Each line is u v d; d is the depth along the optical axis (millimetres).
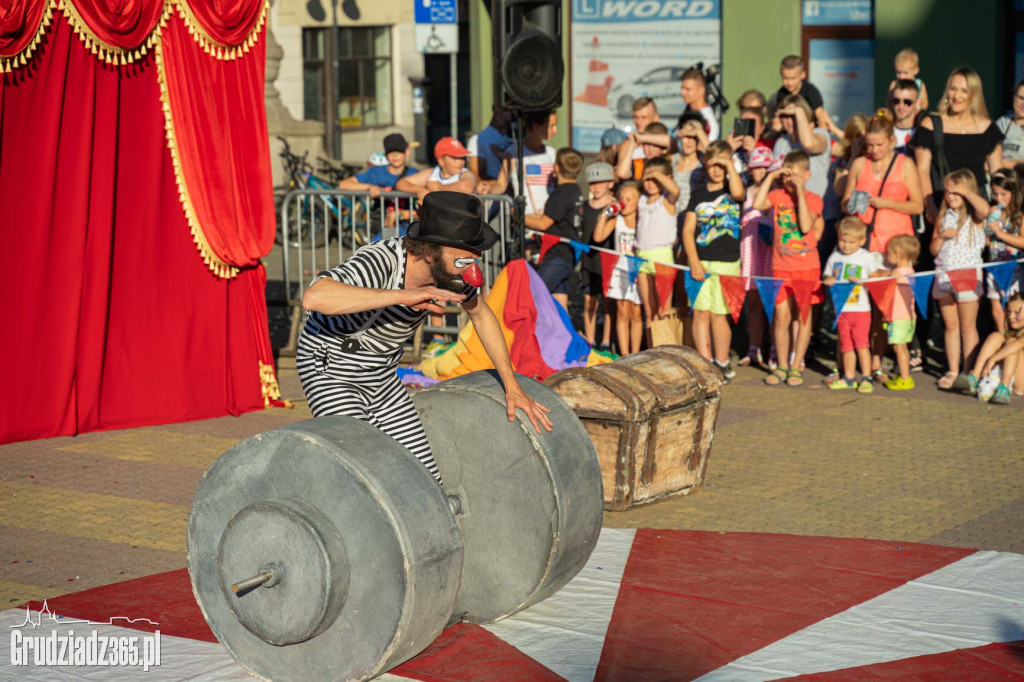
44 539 6090
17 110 7402
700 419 6660
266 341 8758
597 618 5098
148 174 7996
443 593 4402
